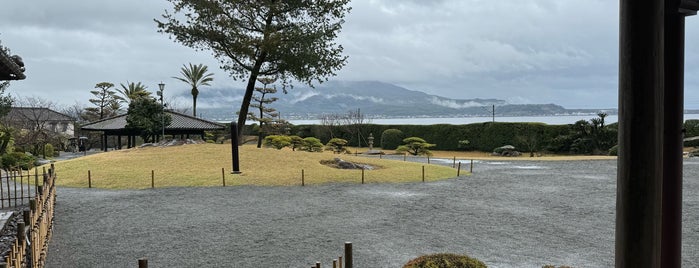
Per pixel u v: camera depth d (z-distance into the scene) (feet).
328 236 32.58
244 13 102.63
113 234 33.37
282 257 27.40
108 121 126.31
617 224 11.43
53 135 160.66
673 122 11.92
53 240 31.68
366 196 50.24
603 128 126.41
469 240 31.50
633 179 10.88
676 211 12.07
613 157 106.52
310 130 174.70
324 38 102.83
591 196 50.57
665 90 11.93
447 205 44.98
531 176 69.56
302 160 75.51
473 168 82.58
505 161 99.50
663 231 12.13
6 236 30.60
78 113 218.79
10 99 100.53
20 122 162.20
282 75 108.27
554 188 56.75
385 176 64.90
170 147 83.82
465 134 147.74
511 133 138.00
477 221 37.65
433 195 51.11
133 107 114.83
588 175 70.95
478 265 14.93
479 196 50.57
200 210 42.37
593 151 125.18
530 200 47.93
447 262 14.89
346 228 35.09
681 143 12.00
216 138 171.32
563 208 43.39
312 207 43.75
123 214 40.63
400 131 158.40
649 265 10.93
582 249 29.25
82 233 33.71
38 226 22.89
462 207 43.93
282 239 31.71
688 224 35.81
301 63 100.17
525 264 25.98
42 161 109.40
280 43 99.40
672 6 11.59
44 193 30.99
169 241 31.32
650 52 10.62
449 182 62.18
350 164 76.23
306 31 101.50
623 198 11.14
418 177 65.57
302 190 54.29
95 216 39.83
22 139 131.54
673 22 11.78
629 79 10.85
